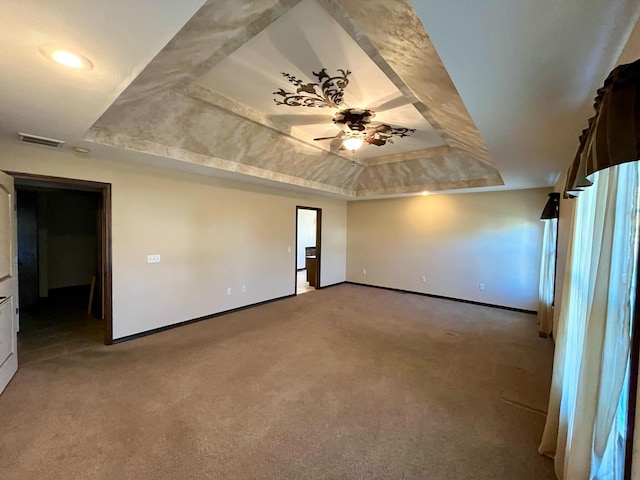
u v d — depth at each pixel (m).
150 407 2.42
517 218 5.57
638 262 0.97
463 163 4.86
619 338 1.25
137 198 3.92
